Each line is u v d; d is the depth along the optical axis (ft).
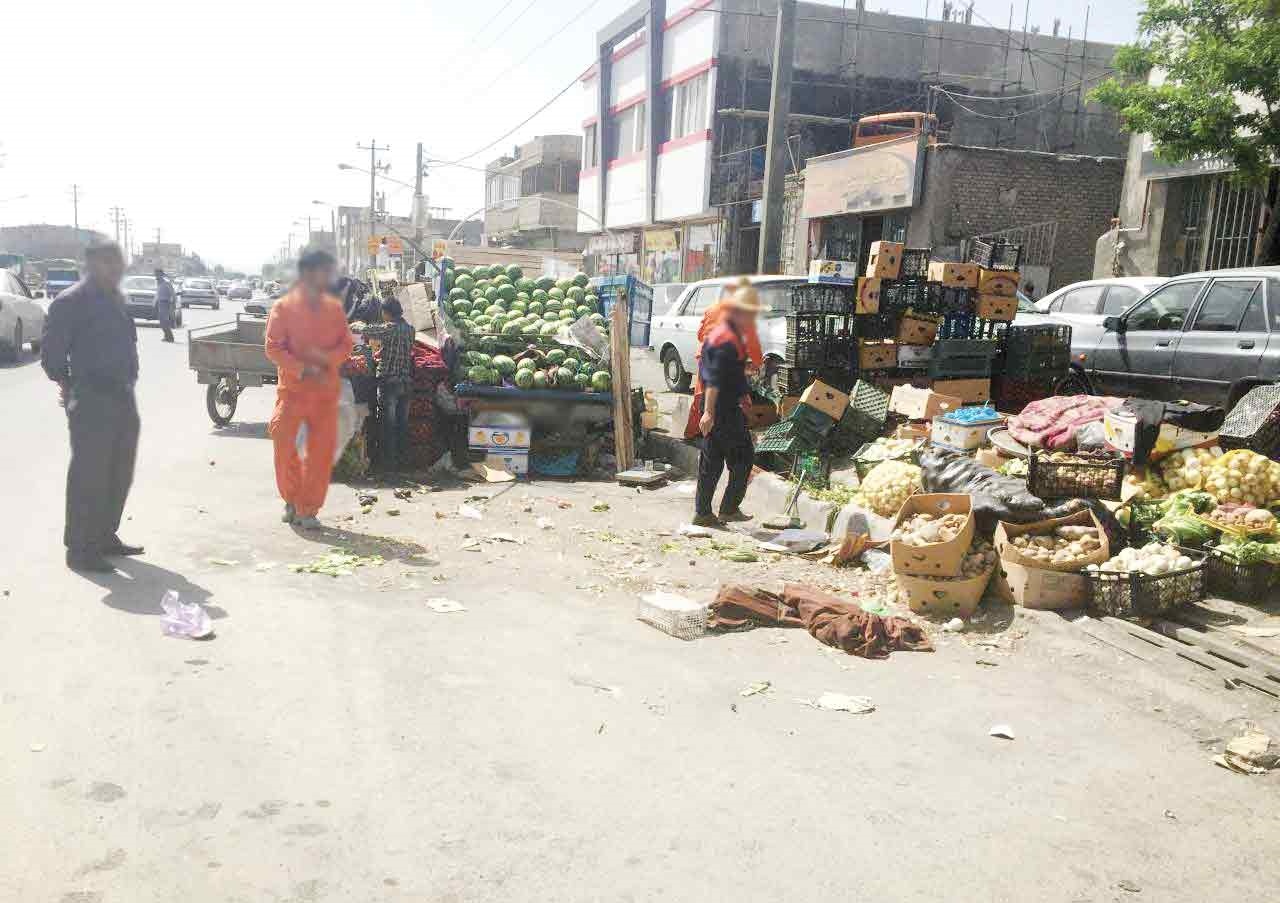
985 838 11.43
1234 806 12.53
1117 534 20.98
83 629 15.78
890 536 22.41
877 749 13.69
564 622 18.30
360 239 265.54
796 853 10.84
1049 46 104.63
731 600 19.08
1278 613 18.53
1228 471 22.08
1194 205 54.70
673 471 35.45
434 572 21.01
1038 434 26.50
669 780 12.34
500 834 10.82
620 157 120.47
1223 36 42.73
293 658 15.33
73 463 18.63
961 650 18.15
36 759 11.61
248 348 38.96
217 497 26.55
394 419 32.14
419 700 14.15
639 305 39.32
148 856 9.92
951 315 34.30
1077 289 40.91
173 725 12.74
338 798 11.30
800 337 32.94
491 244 194.49
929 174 69.00
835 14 99.09
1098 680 16.63
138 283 109.81
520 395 33.88
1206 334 32.24
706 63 97.60
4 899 9.08
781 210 51.83
